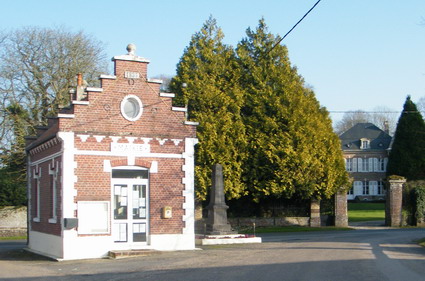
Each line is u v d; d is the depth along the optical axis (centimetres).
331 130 4019
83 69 4244
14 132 4044
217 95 3716
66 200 2045
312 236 3136
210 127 3628
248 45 3981
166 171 2242
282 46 3941
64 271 1641
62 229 2045
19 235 3769
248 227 3934
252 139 3756
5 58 4047
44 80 4169
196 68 3841
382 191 8400
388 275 1349
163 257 1927
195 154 3631
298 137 3703
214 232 2662
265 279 1301
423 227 4081
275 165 3709
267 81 3869
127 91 2197
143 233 2183
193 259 1820
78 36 4309
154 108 2244
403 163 5747
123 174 2177
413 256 1822
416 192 4188
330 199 4144
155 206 2206
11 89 4062
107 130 2142
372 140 8512
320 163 3772
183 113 2300
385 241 2578
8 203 3803
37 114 4147
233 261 1714
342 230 3769
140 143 2198
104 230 2094
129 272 1534
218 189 2747
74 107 2095
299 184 3716
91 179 2097
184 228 2247
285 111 3738
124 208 2159
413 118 5769
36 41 4141
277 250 2091
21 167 4066
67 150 2062
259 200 3962
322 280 1273
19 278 1486
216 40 3928
